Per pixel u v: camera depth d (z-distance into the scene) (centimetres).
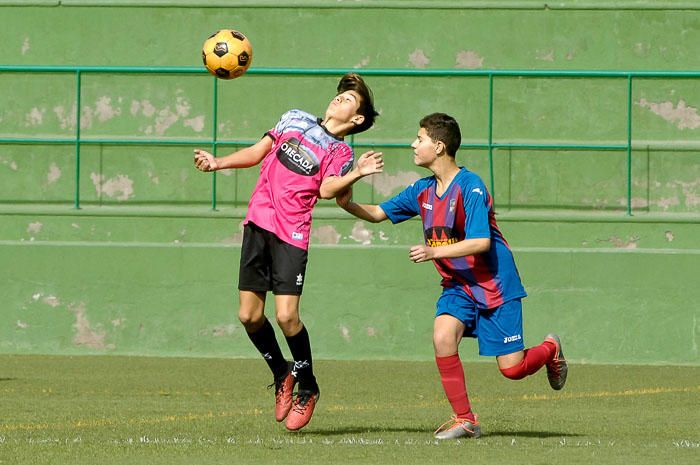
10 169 4381
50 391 3044
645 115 4291
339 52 4384
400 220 2141
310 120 2134
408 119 4341
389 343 4166
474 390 3216
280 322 2067
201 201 4347
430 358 4147
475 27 4362
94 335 4216
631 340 4116
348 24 4384
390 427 2270
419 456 1811
